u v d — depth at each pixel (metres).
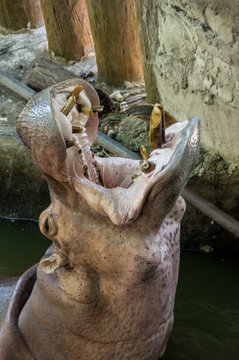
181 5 4.92
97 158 2.71
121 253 2.47
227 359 3.64
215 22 4.59
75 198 2.49
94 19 6.51
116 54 6.61
